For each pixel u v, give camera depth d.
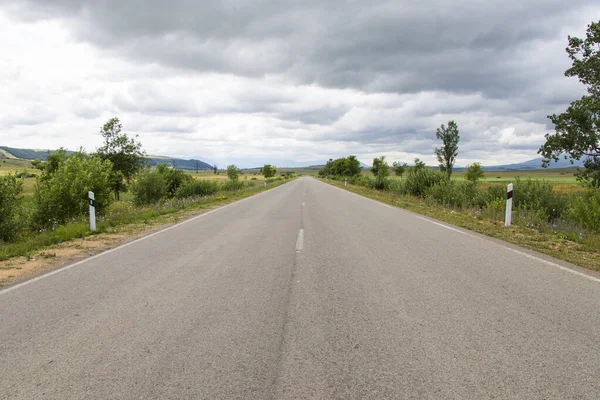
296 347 3.27
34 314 4.18
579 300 4.36
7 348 3.35
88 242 8.81
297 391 2.59
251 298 4.60
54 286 5.27
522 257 6.62
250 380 2.75
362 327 3.67
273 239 8.81
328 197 23.78
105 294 4.86
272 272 5.82
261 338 3.46
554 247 7.58
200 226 11.29
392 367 2.90
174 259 6.86
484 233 9.34
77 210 12.73
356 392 2.57
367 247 7.64
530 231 9.52
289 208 16.64
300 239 8.74
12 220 10.51
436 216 12.99
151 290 4.99
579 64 21.02
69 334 3.63
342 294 4.70
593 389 2.56
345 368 2.90
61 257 7.25
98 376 2.85
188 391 2.62
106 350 3.27
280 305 4.34
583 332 3.49
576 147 20.97
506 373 2.78
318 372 2.85
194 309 4.25
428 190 21.44
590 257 6.66
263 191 34.19
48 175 13.52
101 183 13.84
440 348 3.20
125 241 8.95
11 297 4.81
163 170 29.23
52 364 3.05
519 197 13.93
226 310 4.20
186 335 3.55
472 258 6.56
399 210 15.18
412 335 3.47
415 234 9.20
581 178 20.72
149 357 3.13
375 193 28.50
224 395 2.56
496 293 4.64
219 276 5.63
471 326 3.65
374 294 4.67
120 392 2.62
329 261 6.48
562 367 2.86
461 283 5.07
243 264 6.38
